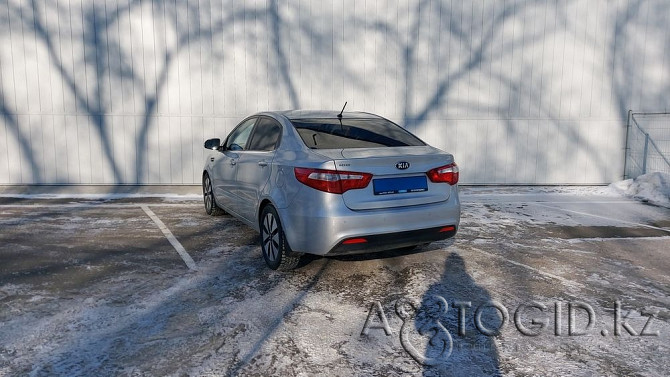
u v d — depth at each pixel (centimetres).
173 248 524
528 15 975
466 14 969
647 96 1003
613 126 1005
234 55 950
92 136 952
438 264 477
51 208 751
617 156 1012
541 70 991
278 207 420
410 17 964
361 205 386
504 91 992
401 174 403
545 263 489
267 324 338
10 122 938
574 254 523
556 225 664
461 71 982
